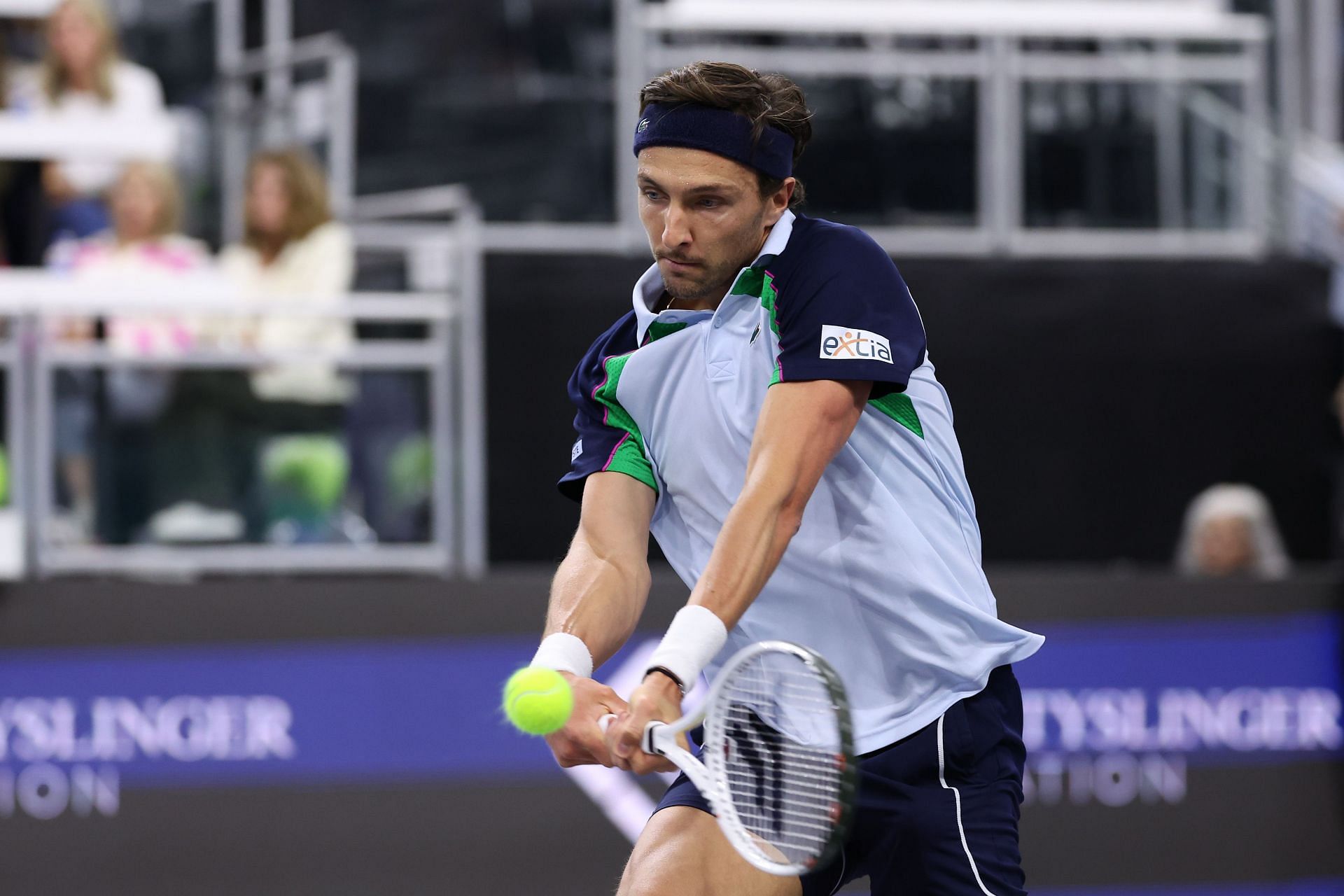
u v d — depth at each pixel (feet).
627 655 58.95
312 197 64.80
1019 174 71.72
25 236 69.51
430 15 75.77
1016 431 68.74
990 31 71.51
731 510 25.62
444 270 61.67
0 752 56.34
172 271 67.26
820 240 25.43
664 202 24.68
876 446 26.43
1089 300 69.26
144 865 56.59
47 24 71.97
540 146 74.38
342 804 57.67
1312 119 85.46
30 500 58.49
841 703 22.21
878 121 71.05
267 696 57.67
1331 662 61.31
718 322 26.50
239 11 78.79
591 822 58.59
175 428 59.41
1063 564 68.69
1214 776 60.59
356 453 60.29
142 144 69.31
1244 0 78.48
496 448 66.08
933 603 26.32
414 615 58.54
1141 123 72.59
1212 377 69.77
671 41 70.54
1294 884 60.54
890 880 26.99
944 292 68.69
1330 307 70.38
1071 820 59.88
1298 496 70.03
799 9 70.79
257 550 59.57
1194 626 60.95
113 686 57.06
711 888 25.80
